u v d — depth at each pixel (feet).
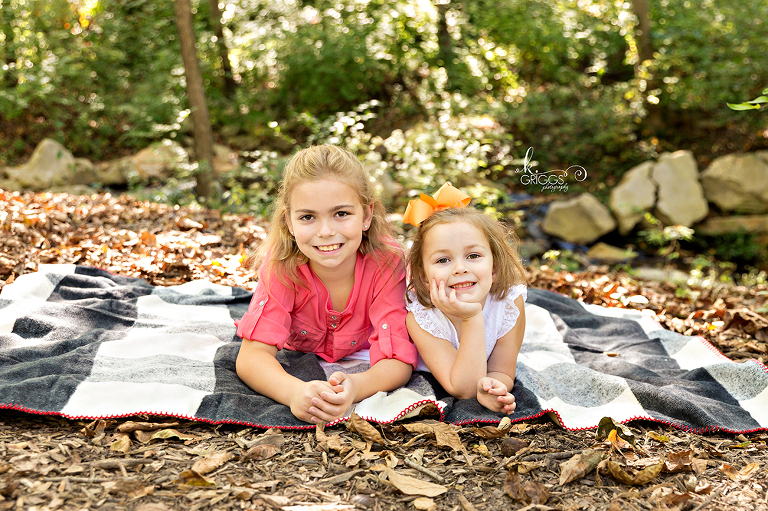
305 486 5.08
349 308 7.35
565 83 38.58
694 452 5.86
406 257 7.38
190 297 9.52
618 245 29.73
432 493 5.00
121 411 6.00
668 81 33.78
